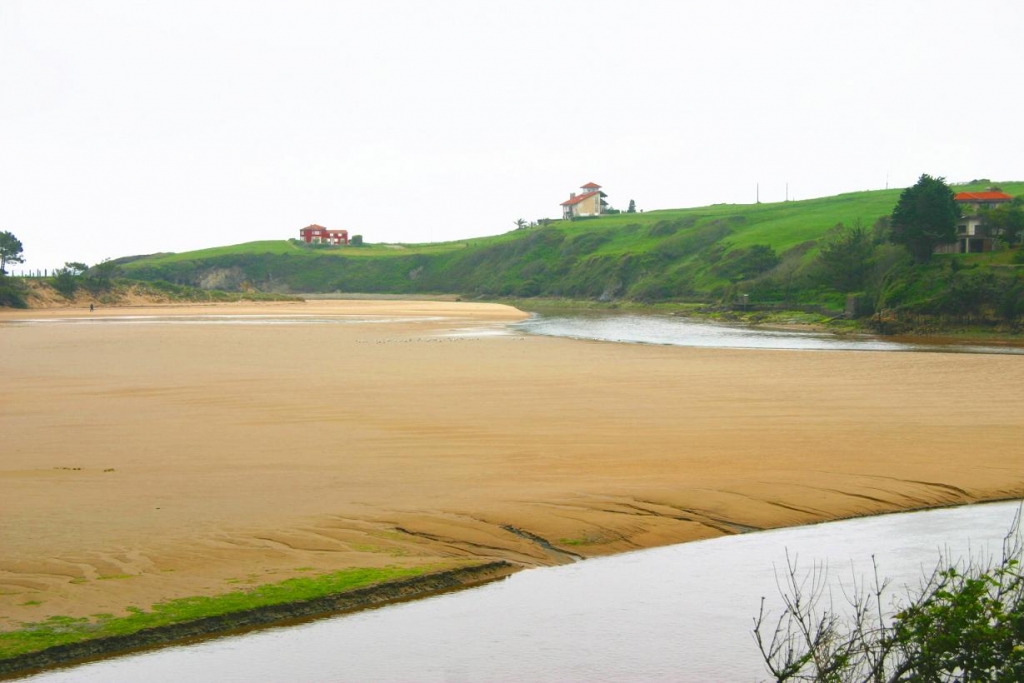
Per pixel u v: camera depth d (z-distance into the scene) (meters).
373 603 15.42
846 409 34.03
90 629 13.61
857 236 116.94
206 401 36.47
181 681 12.59
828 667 11.18
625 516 19.69
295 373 46.94
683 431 29.44
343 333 81.69
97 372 47.75
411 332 83.56
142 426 30.62
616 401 36.25
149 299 167.12
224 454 25.88
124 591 14.98
